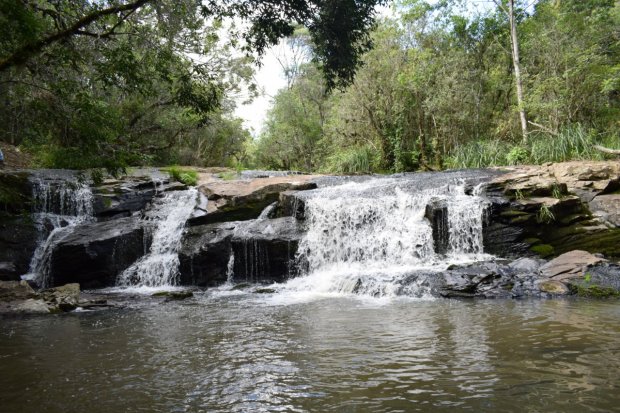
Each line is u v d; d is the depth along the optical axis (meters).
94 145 10.05
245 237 12.20
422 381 3.69
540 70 20.22
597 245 10.31
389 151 23.78
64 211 14.91
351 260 11.93
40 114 10.16
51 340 5.79
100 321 7.12
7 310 8.10
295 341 5.26
